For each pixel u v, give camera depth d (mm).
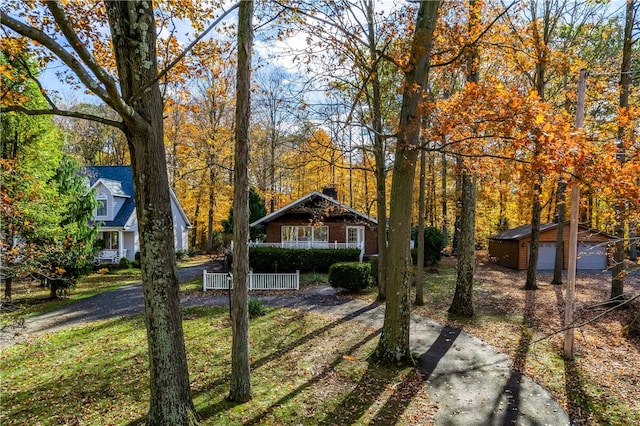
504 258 25844
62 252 12023
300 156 15078
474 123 6023
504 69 11430
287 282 16781
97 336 10500
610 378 7309
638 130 5023
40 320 12570
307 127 10750
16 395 6988
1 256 9609
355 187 31781
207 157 23859
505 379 7266
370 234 23953
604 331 10250
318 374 7473
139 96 4520
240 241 6262
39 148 13930
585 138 4996
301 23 8047
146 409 6258
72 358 8820
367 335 9898
